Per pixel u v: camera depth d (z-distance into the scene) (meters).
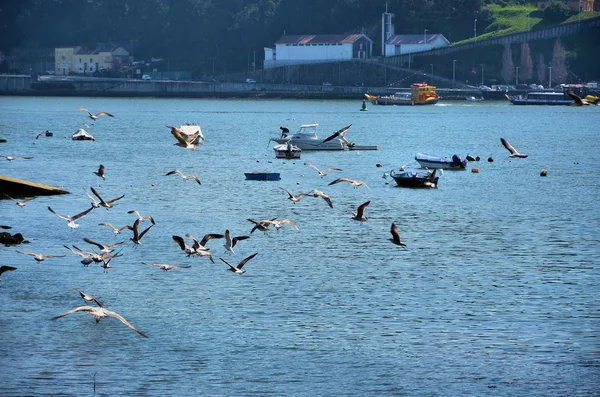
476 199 88.56
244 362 43.56
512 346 45.34
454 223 74.50
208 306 50.91
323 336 46.56
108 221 74.38
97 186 95.19
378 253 62.94
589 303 51.56
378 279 56.19
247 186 96.12
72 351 44.69
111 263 59.78
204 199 86.69
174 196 88.50
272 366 43.16
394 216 77.81
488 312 50.03
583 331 47.25
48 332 46.97
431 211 80.75
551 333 47.03
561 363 43.56
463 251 63.75
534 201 87.38
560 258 61.75
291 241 66.50
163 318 49.03
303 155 132.75
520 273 57.75
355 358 43.97
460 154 136.12
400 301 51.94
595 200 87.94
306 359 43.94
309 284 55.06
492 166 119.44
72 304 51.22
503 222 75.25
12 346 45.09
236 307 50.75
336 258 61.28
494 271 58.19
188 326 47.88
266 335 46.72
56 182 98.00
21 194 85.88
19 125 190.12
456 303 51.53
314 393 40.59
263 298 52.38
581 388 41.16
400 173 98.38
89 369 42.75
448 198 89.12
